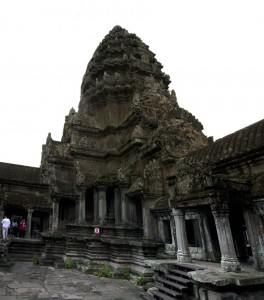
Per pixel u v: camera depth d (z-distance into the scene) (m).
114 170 29.33
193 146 22.50
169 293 10.71
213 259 13.31
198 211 14.81
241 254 13.81
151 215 19.45
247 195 11.26
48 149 29.55
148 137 26.20
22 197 26.00
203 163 11.89
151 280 14.41
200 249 14.34
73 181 28.30
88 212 28.33
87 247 19.59
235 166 13.70
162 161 21.23
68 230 23.44
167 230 18.69
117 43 39.00
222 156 14.71
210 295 8.93
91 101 35.88
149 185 20.11
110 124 31.62
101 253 18.61
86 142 30.81
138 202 23.80
